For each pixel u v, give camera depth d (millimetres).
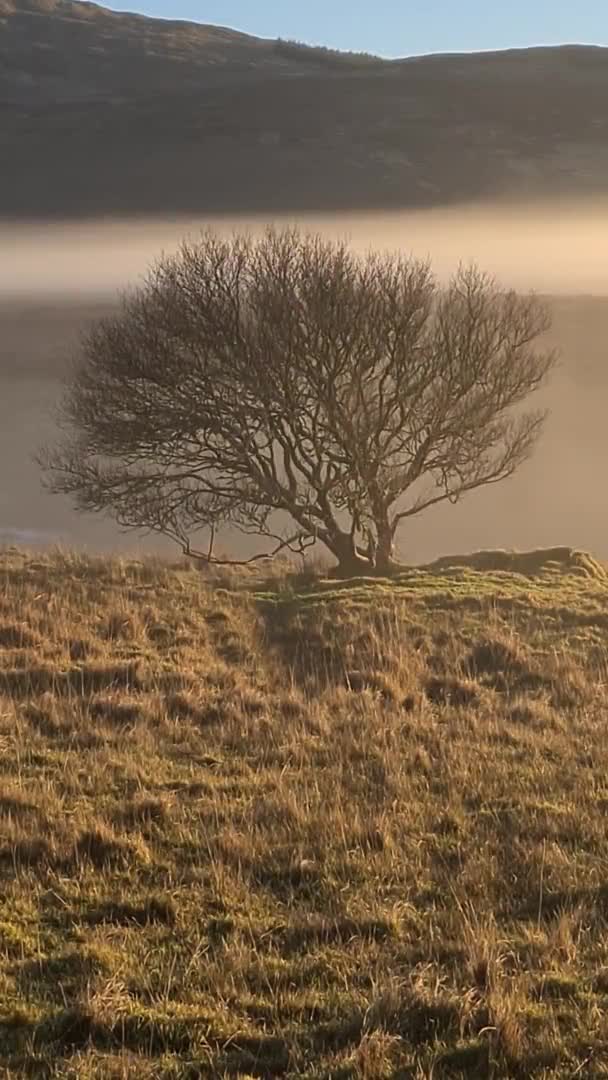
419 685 47219
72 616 56656
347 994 24547
